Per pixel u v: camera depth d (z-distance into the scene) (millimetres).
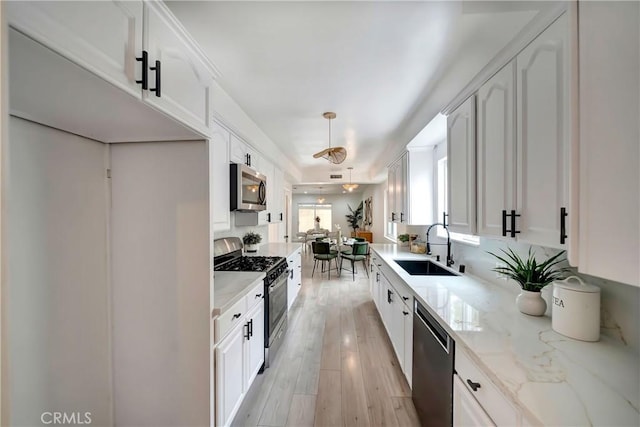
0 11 520
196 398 1375
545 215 1026
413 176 3199
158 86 934
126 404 1397
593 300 1057
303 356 2508
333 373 2236
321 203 11875
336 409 1825
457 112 1807
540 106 1052
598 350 997
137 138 1308
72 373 1177
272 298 2418
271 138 3955
